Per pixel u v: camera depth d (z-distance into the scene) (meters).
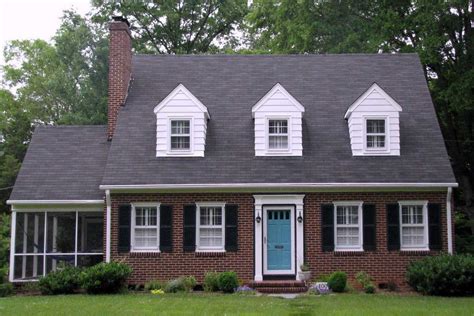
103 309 15.31
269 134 22.77
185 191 21.72
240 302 16.83
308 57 26.33
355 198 21.73
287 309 15.27
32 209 22.34
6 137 45.53
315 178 21.72
